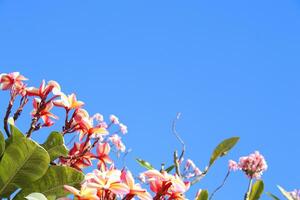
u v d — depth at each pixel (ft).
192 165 9.68
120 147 9.22
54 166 6.11
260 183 8.38
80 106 6.82
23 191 6.11
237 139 8.43
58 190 6.11
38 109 6.77
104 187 5.43
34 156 6.09
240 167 10.05
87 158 6.77
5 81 6.77
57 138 6.47
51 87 6.86
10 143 6.23
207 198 7.41
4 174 6.11
